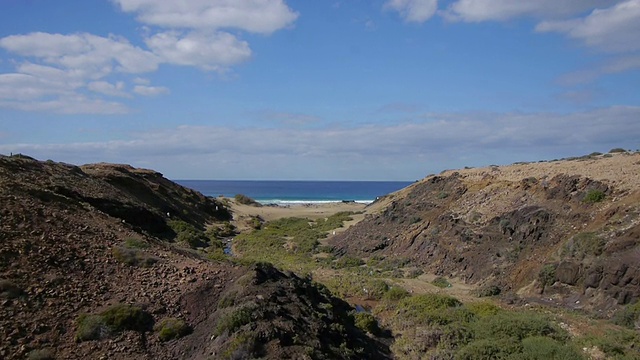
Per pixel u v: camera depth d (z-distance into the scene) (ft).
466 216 112.27
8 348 36.96
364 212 186.91
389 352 53.06
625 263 65.31
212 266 57.52
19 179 87.81
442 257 103.35
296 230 166.40
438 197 138.00
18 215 55.31
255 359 38.14
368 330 57.77
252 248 135.64
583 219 85.81
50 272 47.50
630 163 101.81
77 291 46.14
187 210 174.09
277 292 51.49
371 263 113.91
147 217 120.57
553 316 62.44
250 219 192.34
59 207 64.18
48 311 42.24
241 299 47.73
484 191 123.24
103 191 119.24
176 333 43.70
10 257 47.21
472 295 80.48
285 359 38.81
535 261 82.74
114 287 48.67
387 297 76.23
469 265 95.45
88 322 41.75
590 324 59.41
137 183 157.07
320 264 114.52
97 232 60.08
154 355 40.93
